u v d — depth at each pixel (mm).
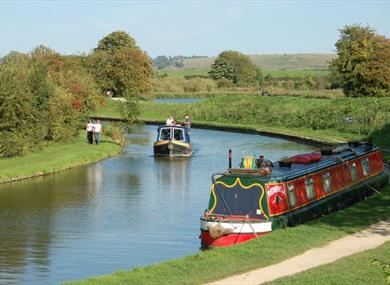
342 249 19766
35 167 39969
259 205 23406
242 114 78125
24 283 19672
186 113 84312
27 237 25156
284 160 28016
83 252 23016
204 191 34844
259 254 19172
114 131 58906
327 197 27234
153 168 43250
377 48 75562
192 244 24047
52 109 47562
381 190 32188
